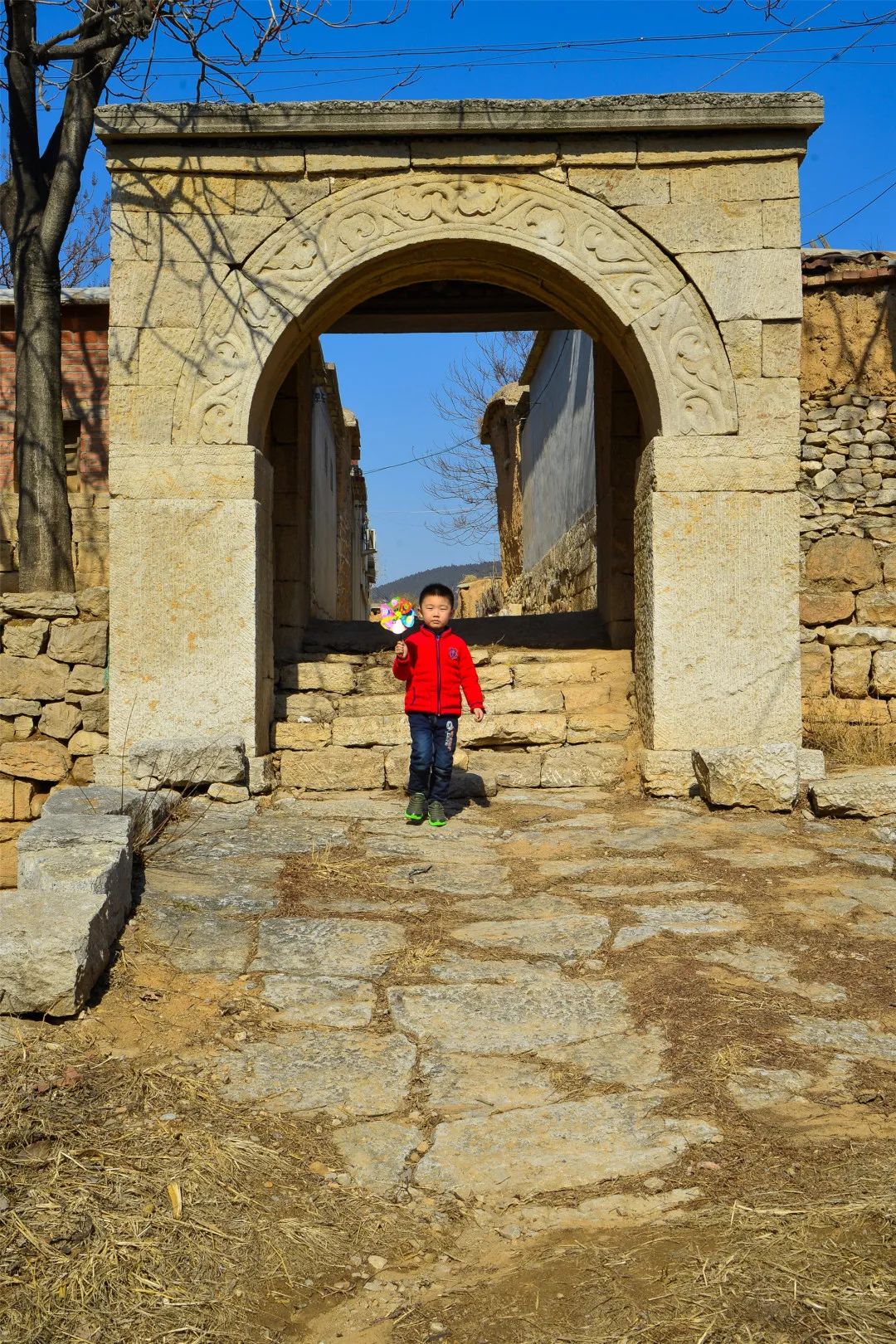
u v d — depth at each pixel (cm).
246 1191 297
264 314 768
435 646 691
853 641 856
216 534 758
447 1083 356
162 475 760
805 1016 401
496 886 555
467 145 768
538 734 822
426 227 772
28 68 844
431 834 657
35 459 845
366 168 768
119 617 757
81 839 505
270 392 811
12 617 795
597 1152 315
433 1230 285
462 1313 252
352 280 800
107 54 837
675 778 754
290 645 970
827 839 636
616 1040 386
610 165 766
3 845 793
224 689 757
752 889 545
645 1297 250
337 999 418
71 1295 253
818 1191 289
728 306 762
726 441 761
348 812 710
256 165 765
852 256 885
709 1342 232
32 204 853
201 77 814
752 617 759
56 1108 326
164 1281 261
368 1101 346
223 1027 394
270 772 769
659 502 761
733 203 764
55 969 385
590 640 973
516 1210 291
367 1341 244
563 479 1490
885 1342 229
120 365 761
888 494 866
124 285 764
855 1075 356
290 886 547
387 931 488
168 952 458
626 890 545
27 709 789
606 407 967
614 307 768
